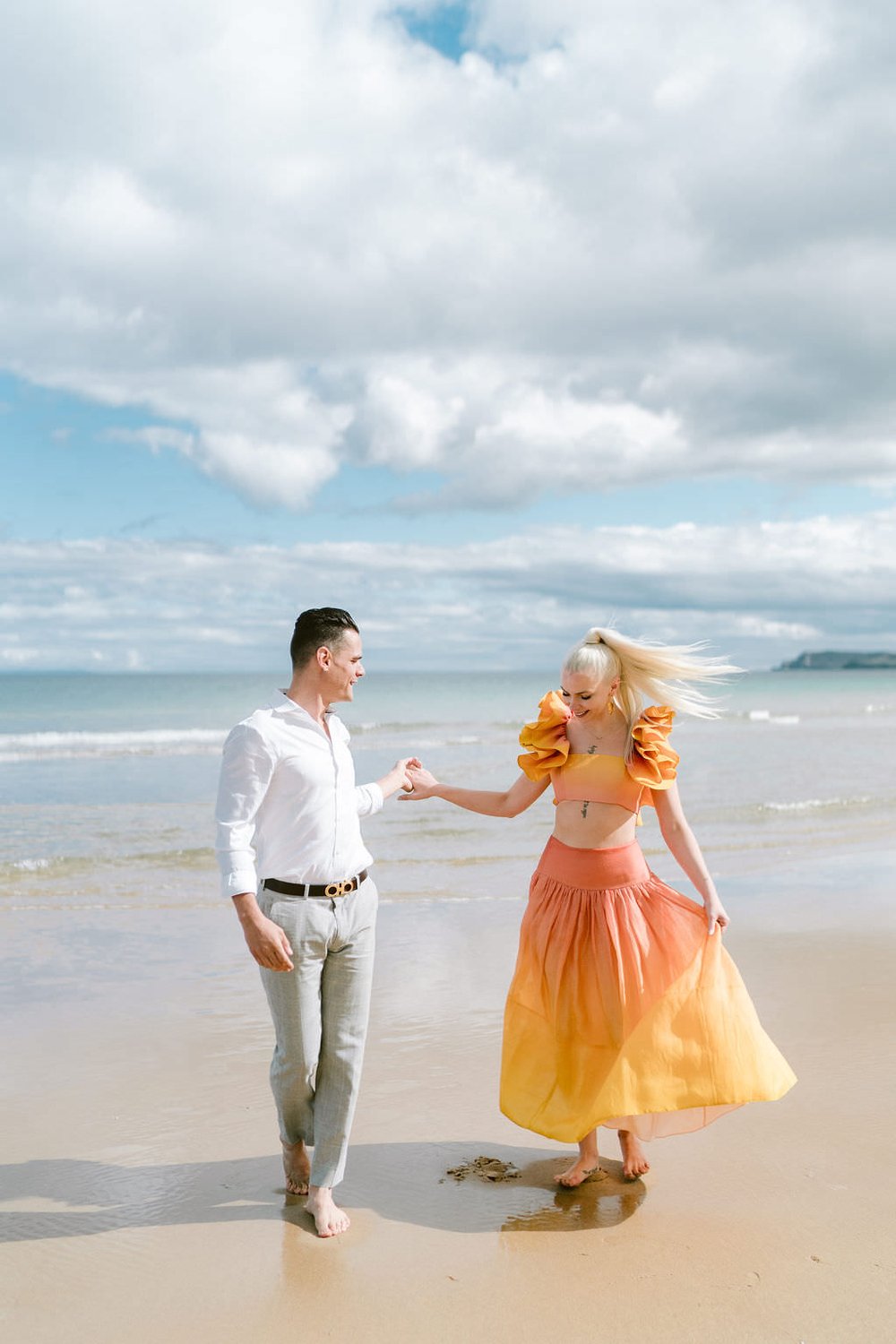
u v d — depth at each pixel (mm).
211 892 8648
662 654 3666
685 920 3561
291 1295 2949
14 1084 4578
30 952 6750
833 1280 2977
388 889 8688
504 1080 3656
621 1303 2883
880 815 12930
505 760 19750
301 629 3359
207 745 23906
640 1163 3660
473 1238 3268
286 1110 3434
